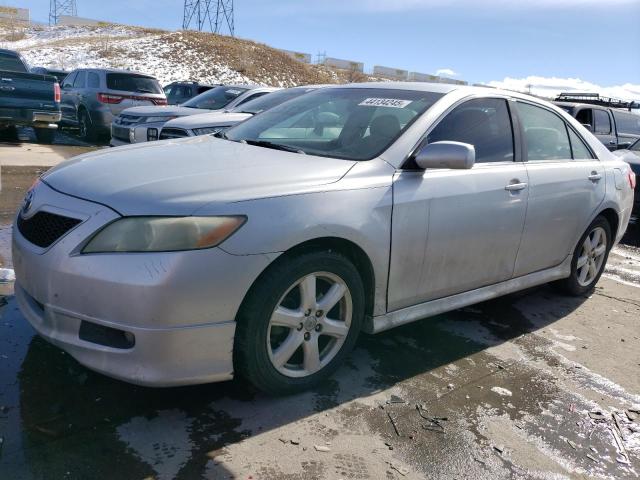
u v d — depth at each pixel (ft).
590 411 9.90
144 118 30.63
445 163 9.78
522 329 13.23
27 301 9.08
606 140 36.27
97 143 41.42
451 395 9.94
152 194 8.13
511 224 11.99
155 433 8.13
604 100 41.96
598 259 15.92
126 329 7.69
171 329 7.70
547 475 8.09
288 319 8.87
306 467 7.72
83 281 7.80
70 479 7.09
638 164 24.68
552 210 13.07
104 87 40.32
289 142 11.62
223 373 8.32
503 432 9.00
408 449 8.32
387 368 10.68
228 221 7.97
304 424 8.67
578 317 14.33
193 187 8.36
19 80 34.68
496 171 11.69
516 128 12.68
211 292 7.86
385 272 9.89
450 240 10.77
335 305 9.72
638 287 17.43
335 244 9.34
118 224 7.86
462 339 12.34
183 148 10.87
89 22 198.39
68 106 43.88
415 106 11.37
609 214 15.60
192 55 137.69
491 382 10.54
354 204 9.23
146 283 7.54
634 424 9.61
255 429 8.44
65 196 8.61
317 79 157.28
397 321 10.48
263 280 8.38
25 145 36.40
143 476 7.27
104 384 9.21
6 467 7.17
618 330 13.70
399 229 9.86
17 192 22.48
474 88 12.36
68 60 124.16
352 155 10.44
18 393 8.75
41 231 8.59
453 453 8.34
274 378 8.94
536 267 13.42
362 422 8.86
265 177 8.94
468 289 11.78
